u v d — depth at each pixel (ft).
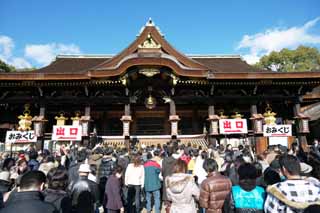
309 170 15.05
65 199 13.84
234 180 20.75
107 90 68.23
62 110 73.97
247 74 64.39
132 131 78.84
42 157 35.06
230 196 13.15
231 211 12.92
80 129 53.47
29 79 60.95
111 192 22.52
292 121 76.18
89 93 67.56
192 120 80.53
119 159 31.04
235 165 21.84
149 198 27.58
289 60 171.01
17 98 66.64
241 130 57.00
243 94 70.90
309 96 78.28
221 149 46.70
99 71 61.16
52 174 14.62
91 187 17.74
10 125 74.33
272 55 174.70
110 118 80.12
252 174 12.88
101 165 28.48
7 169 24.02
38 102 66.80
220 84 67.51
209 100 69.05
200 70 63.00
